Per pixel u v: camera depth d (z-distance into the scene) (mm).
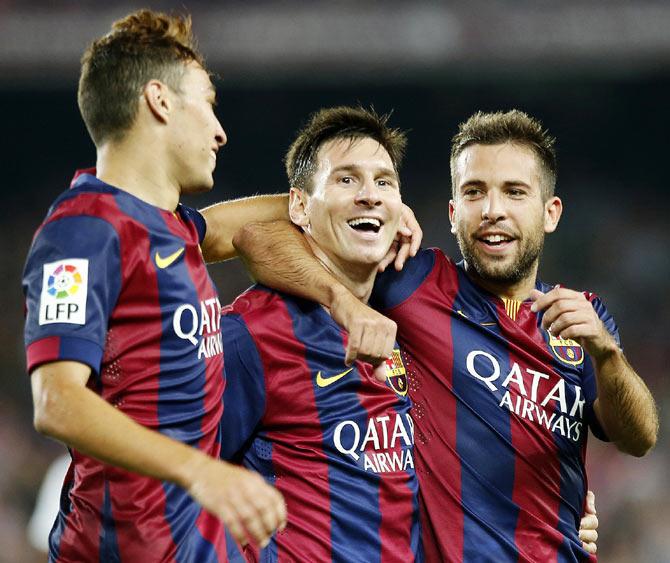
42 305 10898
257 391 13781
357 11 59188
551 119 70875
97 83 12203
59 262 11047
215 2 59438
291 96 70000
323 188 14438
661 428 47656
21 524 45562
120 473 11555
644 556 42031
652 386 56406
